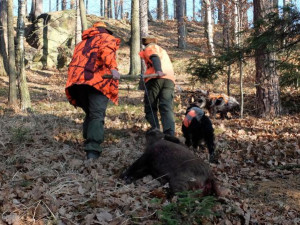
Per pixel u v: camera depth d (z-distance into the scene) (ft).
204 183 9.59
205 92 25.00
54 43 54.90
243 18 30.55
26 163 11.72
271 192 12.03
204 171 9.73
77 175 10.90
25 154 12.46
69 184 10.06
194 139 15.25
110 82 12.30
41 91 35.68
